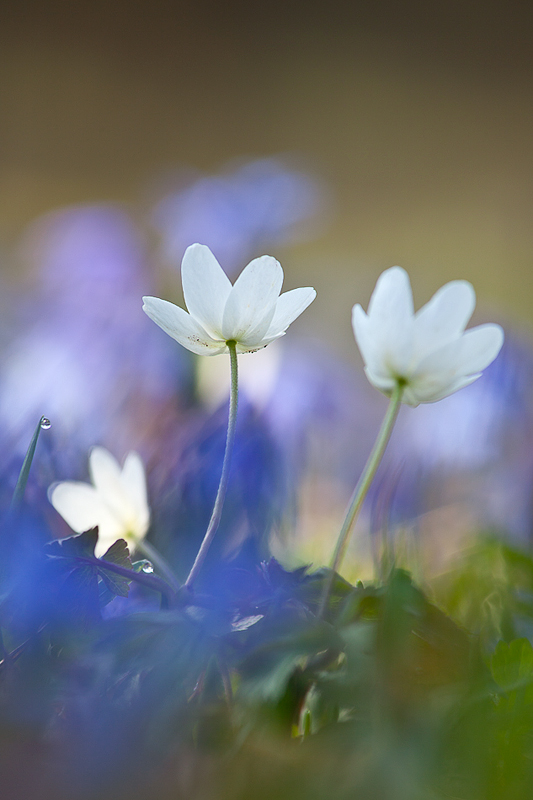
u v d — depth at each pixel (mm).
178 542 643
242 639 527
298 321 1949
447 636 533
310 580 542
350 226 4039
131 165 4621
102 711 519
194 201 1267
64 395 842
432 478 751
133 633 526
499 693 523
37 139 4727
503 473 853
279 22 5402
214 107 5141
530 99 5023
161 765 513
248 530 644
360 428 1127
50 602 531
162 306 556
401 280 558
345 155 4930
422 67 5184
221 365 868
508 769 516
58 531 604
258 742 517
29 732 515
